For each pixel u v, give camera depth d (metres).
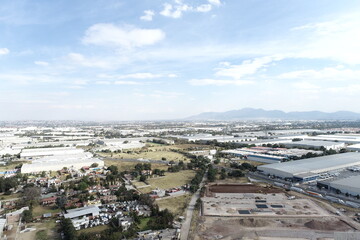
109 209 65.88
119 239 49.31
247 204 68.75
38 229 55.28
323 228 53.03
